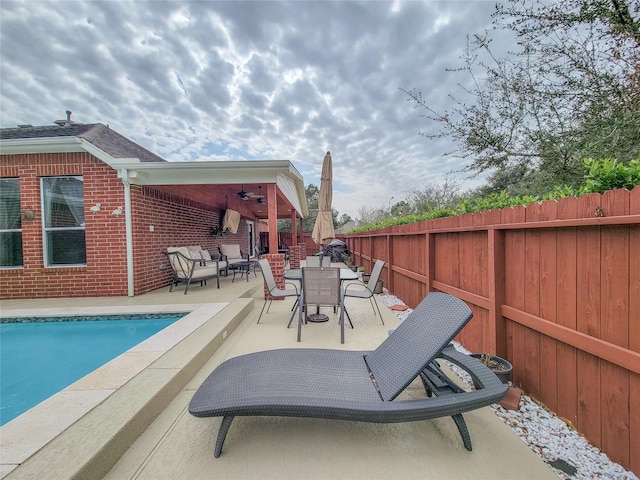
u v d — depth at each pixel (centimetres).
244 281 800
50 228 600
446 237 392
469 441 182
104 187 594
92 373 247
